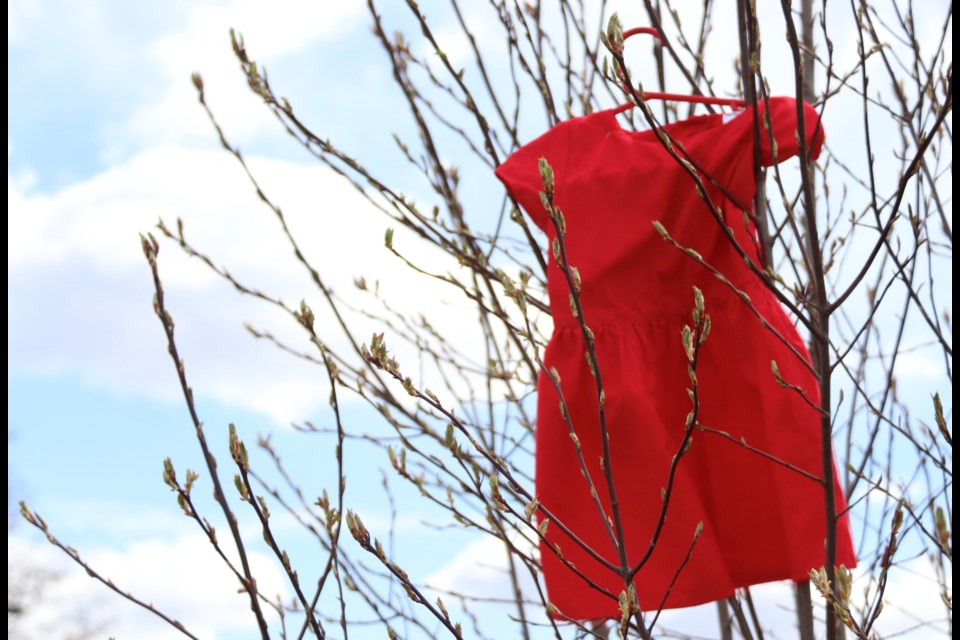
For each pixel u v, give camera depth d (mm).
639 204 2168
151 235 1520
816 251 1766
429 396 1468
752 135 2057
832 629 1807
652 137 2234
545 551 2152
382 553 1443
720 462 2172
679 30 2428
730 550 2148
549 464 2180
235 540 1486
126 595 1583
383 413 1860
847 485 2496
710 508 2172
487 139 2381
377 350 1431
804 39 2371
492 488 1463
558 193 2240
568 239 2219
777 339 2152
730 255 2168
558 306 2229
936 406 1559
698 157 2109
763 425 2152
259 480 2199
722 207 2129
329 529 1536
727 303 2184
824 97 1844
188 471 1462
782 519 2098
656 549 2100
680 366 2193
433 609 1456
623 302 2191
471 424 2627
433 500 1586
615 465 2154
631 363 2166
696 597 2061
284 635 1566
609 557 2125
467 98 2367
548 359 2227
